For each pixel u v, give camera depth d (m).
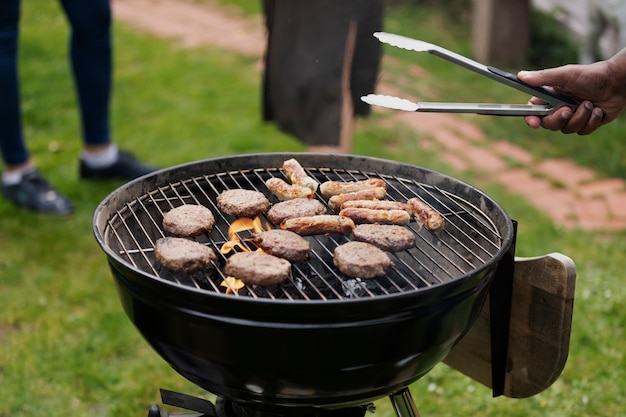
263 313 1.18
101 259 3.13
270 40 2.84
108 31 3.47
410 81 4.99
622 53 1.59
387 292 1.43
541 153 4.12
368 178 1.87
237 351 1.24
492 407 2.34
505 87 4.97
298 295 1.49
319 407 1.38
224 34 6.24
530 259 1.57
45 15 6.86
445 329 1.31
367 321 1.20
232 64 5.57
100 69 3.51
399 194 1.84
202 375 1.35
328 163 1.89
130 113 4.69
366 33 2.73
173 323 1.28
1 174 3.81
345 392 1.31
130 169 3.77
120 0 7.22
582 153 4.11
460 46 5.66
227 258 1.61
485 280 1.36
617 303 2.78
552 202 3.59
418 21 6.16
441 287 1.23
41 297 2.85
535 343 1.61
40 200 3.44
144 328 1.36
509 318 1.64
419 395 2.41
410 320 1.24
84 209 3.53
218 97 4.95
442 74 5.16
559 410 2.31
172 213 1.62
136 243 1.53
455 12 6.28
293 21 2.75
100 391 2.40
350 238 1.70
